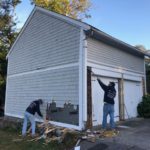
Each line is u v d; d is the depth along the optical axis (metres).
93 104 11.69
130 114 14.61
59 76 12.59
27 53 15.97
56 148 9.16
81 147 8.87
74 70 11.66
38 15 15.06
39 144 9.65
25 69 16.00
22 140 10.39
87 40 11.59
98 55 12.22
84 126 10.85
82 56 11.31
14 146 9.53
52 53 13.36
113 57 13.41
